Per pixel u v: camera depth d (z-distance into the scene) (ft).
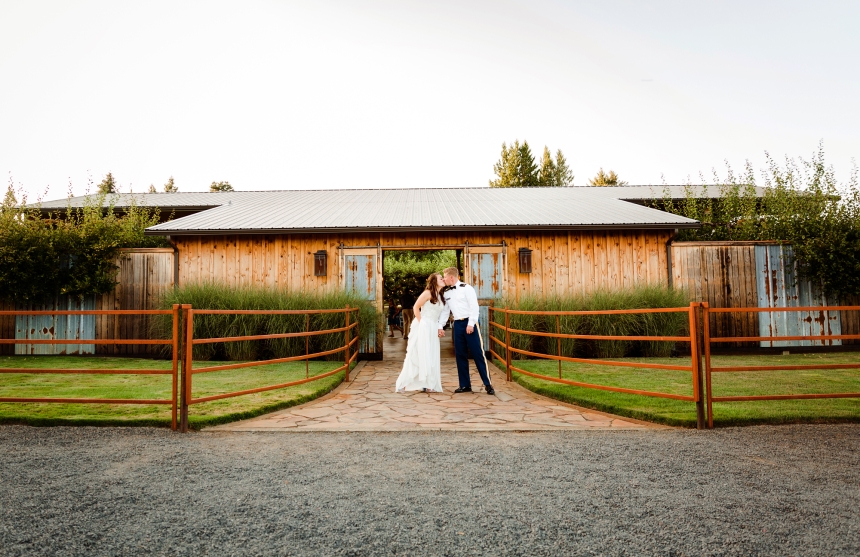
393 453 12.26
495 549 7.38
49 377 23.86
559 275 36.42
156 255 35.68
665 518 8.43
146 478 10.43
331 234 36.27
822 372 24.89
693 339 14.67
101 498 9.36
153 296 35.47
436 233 36.40
